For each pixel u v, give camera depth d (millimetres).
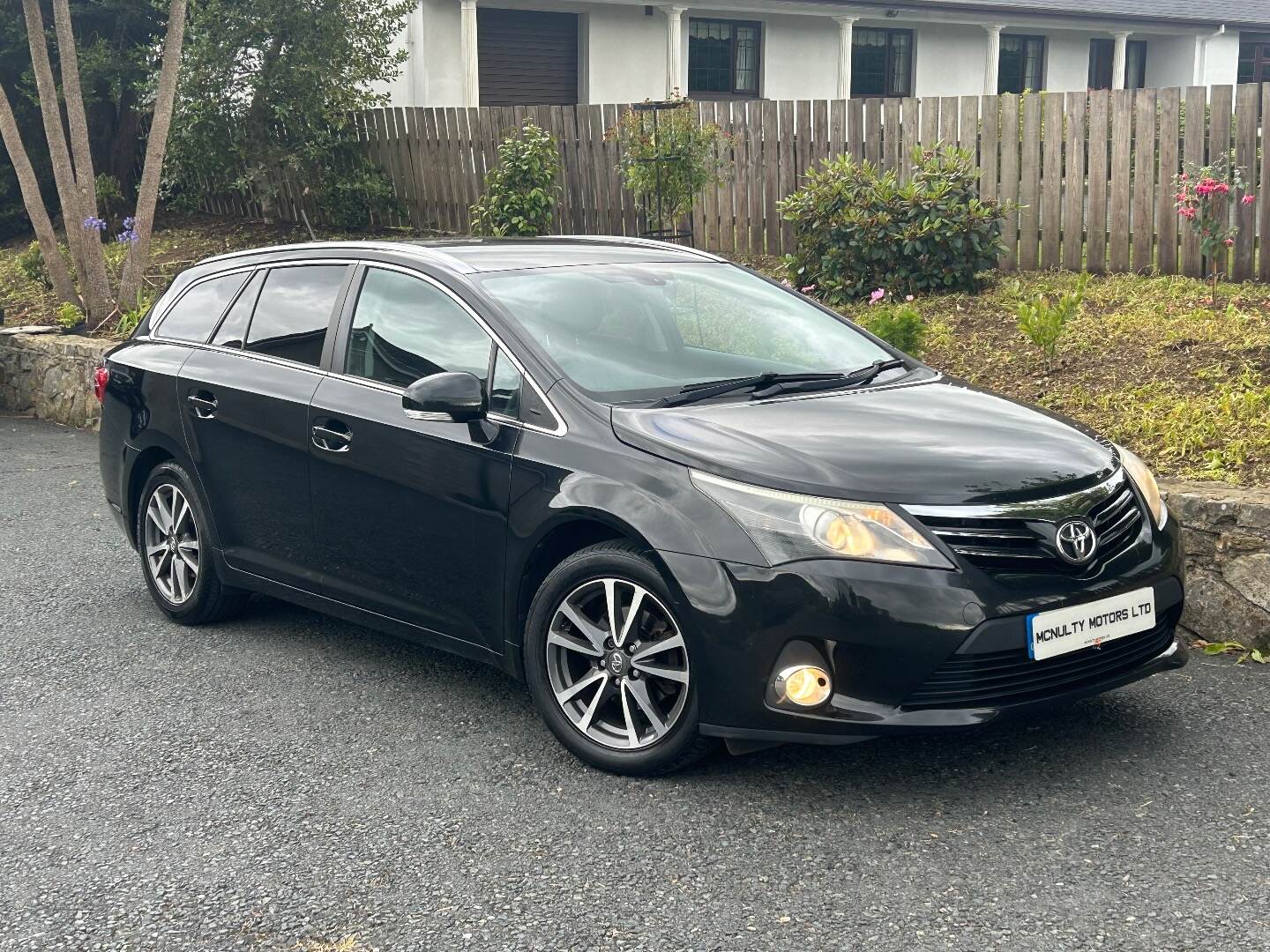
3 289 15688
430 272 4762
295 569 5074
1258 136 9039
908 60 25156
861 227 9922
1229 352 7324
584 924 3166
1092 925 3066
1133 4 26453
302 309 5199
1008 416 4266
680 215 12266
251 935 3172
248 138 15891
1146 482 4207
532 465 4109
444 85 19703
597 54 21469
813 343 4883
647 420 4004
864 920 3129
